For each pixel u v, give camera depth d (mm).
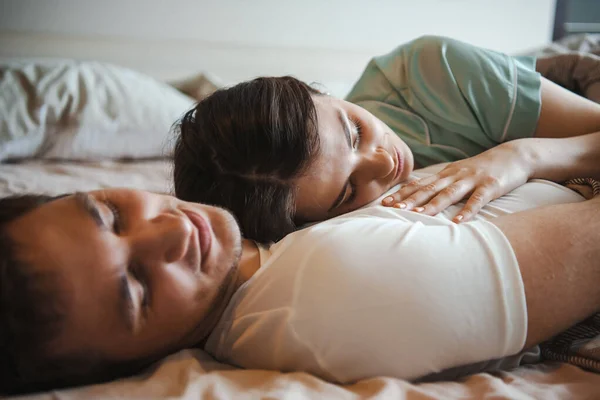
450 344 541
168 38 1970
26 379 556
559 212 634
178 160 865
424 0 2258
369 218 667
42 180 1273
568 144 881
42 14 1805
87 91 1535
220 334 632
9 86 1471
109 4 1869
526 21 2434
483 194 772
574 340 657
